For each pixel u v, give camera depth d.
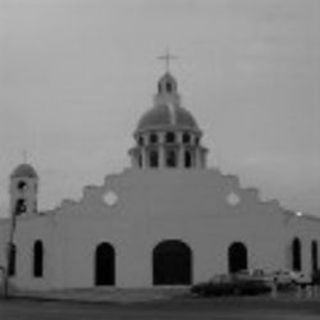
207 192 65.69
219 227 65.25
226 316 35.78
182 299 48.91
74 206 64.88
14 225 66.94
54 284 64.25
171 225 65.12
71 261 64.31
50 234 64.94
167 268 64.69
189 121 72.56
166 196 65.50
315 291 51.81
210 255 64.81
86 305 45.81
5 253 68.19
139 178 65.62
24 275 66.06
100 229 64.81
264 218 65.50
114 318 35.16
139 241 64.81
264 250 65.12
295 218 66.62
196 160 72.38
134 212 65.12
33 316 36.88
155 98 75.38
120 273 64.31
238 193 65.75
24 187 76.38
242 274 56.44
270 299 46.06
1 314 38.41
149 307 42.97
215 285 51.81
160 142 71.56
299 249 66.94
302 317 34.88
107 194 65.38
